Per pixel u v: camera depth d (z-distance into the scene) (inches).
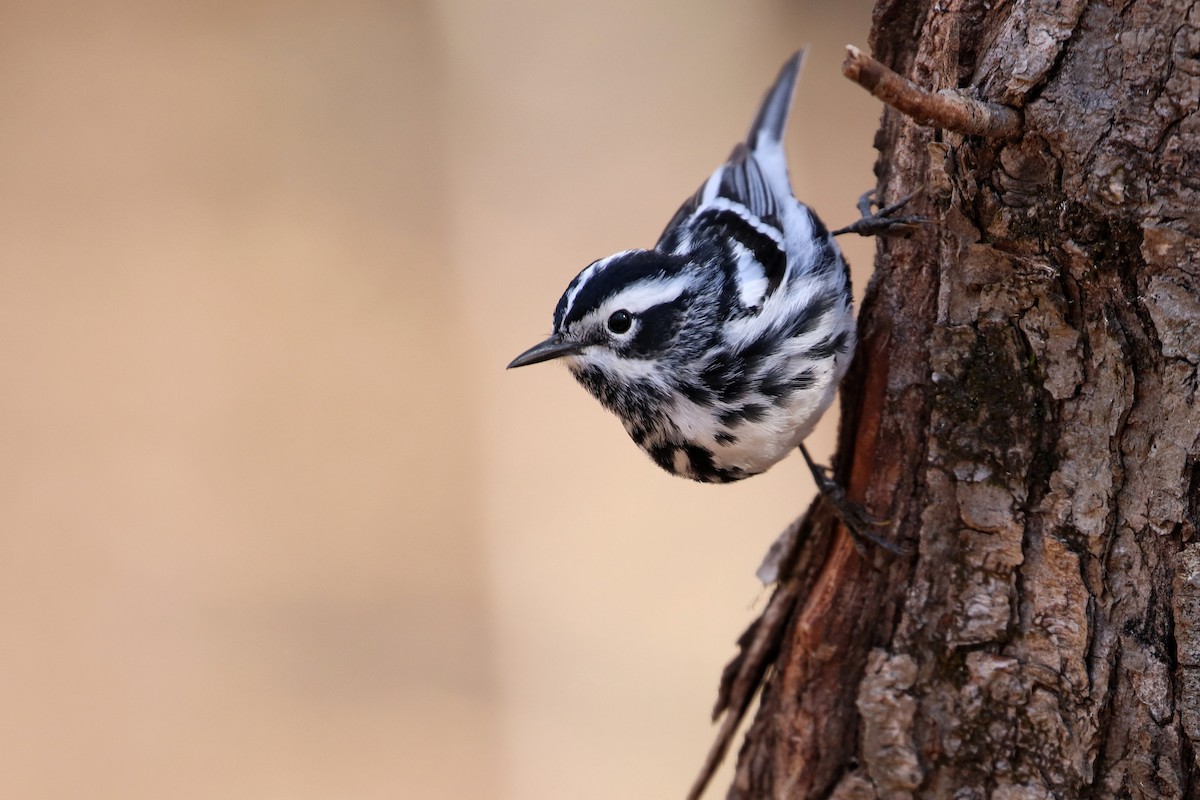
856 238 522.9
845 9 617.6
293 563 506.6
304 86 636.1
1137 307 197.0
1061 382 208.5
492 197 593.9
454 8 628.7
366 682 470.9
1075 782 214.7
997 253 209.2
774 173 303.9
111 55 657.0
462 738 444.5
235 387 549.3
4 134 610.9
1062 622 213.2
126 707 464.1
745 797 263.3
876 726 235.3
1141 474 201.9
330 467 530.9
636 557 491.8
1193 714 199.5
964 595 225.1
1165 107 186.7
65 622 484.4
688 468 264.1
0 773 442.9
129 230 589.3
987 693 223.6
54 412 540.7
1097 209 194.5
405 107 624.7
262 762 442.0
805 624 244.4
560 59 628.4
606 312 255.6
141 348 553.9
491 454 530.6
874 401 241.3
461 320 562.3
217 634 479.8
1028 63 192.5
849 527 237.5
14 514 510.9
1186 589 197.9
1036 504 215.3
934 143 210.4
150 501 518.6
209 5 668.1
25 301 570.6
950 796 230.1
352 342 553.9
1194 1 183.0
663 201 572.1
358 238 577.0
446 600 488.4
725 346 246.4
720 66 614.9
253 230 591.5
